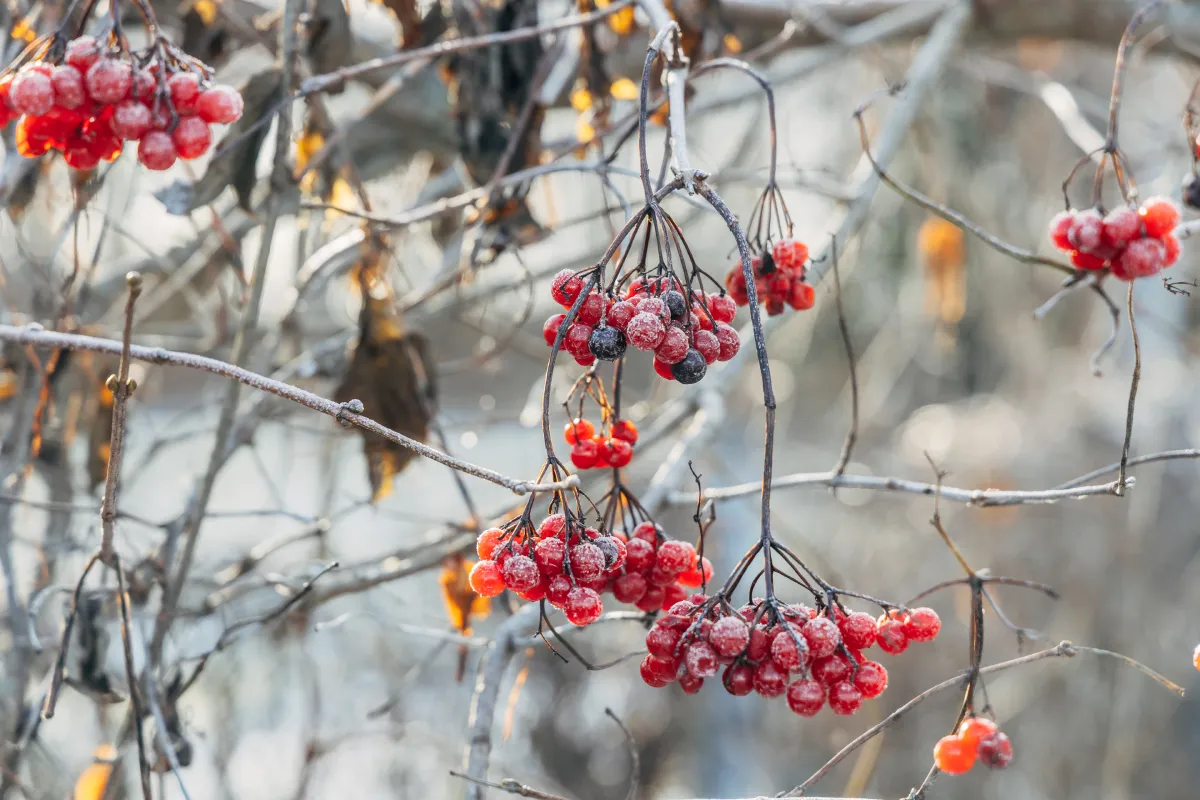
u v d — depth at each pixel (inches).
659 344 52.5
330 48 101.9
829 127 212.7
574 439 65.9
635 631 224.1
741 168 157.6
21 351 106.0
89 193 99.0
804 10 135.7
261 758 163.8
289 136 92.3
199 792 156.8
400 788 178.5
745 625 54.0
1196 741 216.5
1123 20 145.6
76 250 98.4
